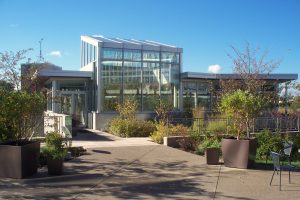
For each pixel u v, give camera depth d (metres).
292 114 23.25
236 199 8.11
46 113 19.16
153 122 22.48
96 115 24.48
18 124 10.27
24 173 9.52
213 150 11.78
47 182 9.21
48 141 10.24
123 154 13.30
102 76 24.91
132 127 20.19
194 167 11.33
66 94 26.19
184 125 19.14
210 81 26.27
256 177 10.12
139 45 25.77
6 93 10.06
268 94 19.47
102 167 11.09
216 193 8.54
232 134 15.16
